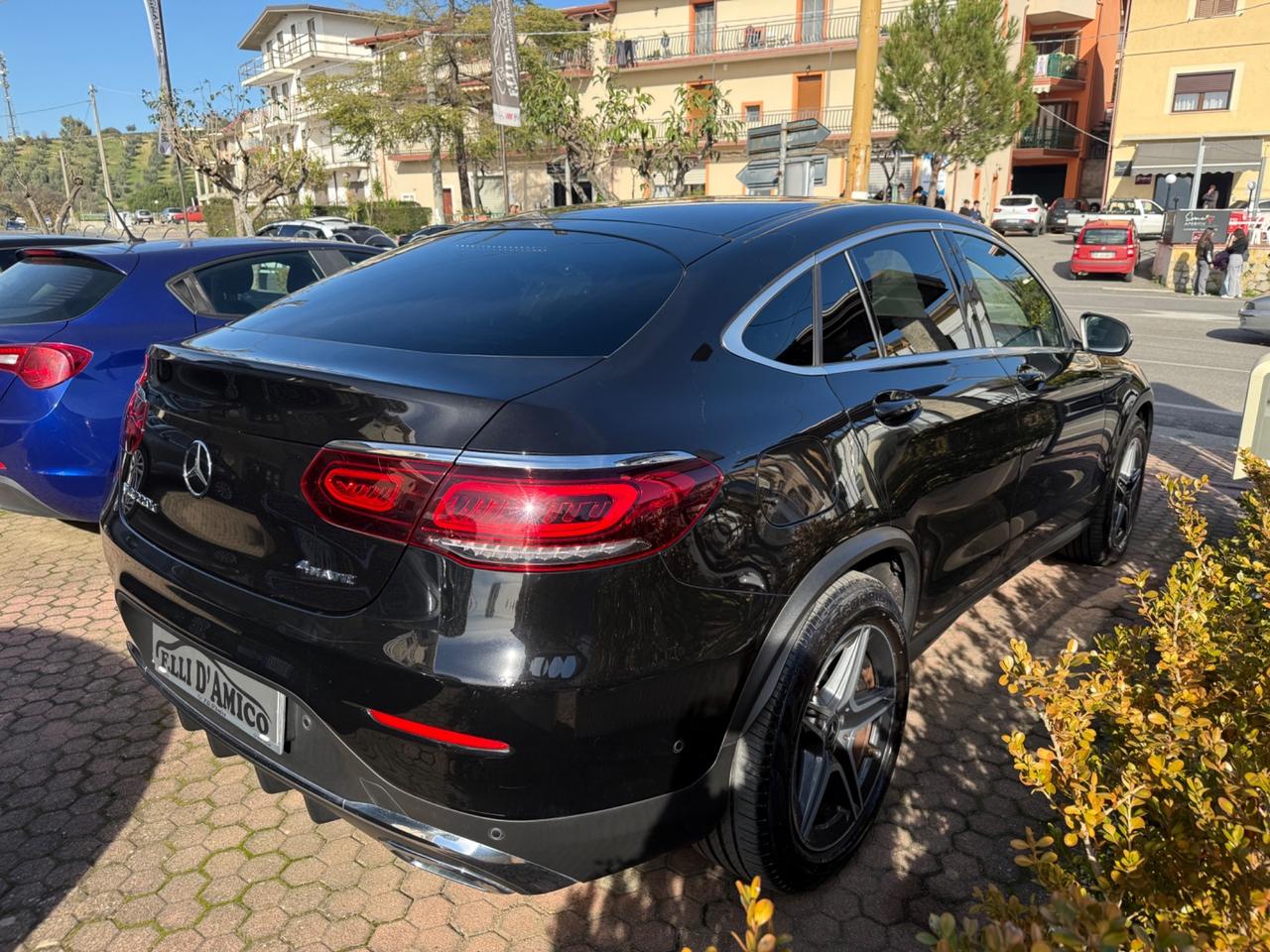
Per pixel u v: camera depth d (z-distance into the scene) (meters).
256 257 5.07
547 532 1.69
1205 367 11.30
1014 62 40.44
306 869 2.45
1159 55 34.03
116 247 4.69
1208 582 2.52
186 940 2.20
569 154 27.83
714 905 2.32
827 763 2.29
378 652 1.74
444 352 2.04
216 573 2.04
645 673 1.79
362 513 1.77
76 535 5.02
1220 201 33.94
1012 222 37.06
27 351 4.01
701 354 2.10
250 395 1.95
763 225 2.57
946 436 2.68
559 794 1.76
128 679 3.44
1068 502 3.73
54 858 2.48
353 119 36.16
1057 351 3.64
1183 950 1.18
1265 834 1.43
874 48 8.59
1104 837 1.68
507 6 22.52
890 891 2.37
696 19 38.03
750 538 1.97
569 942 2.20
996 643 3.71
